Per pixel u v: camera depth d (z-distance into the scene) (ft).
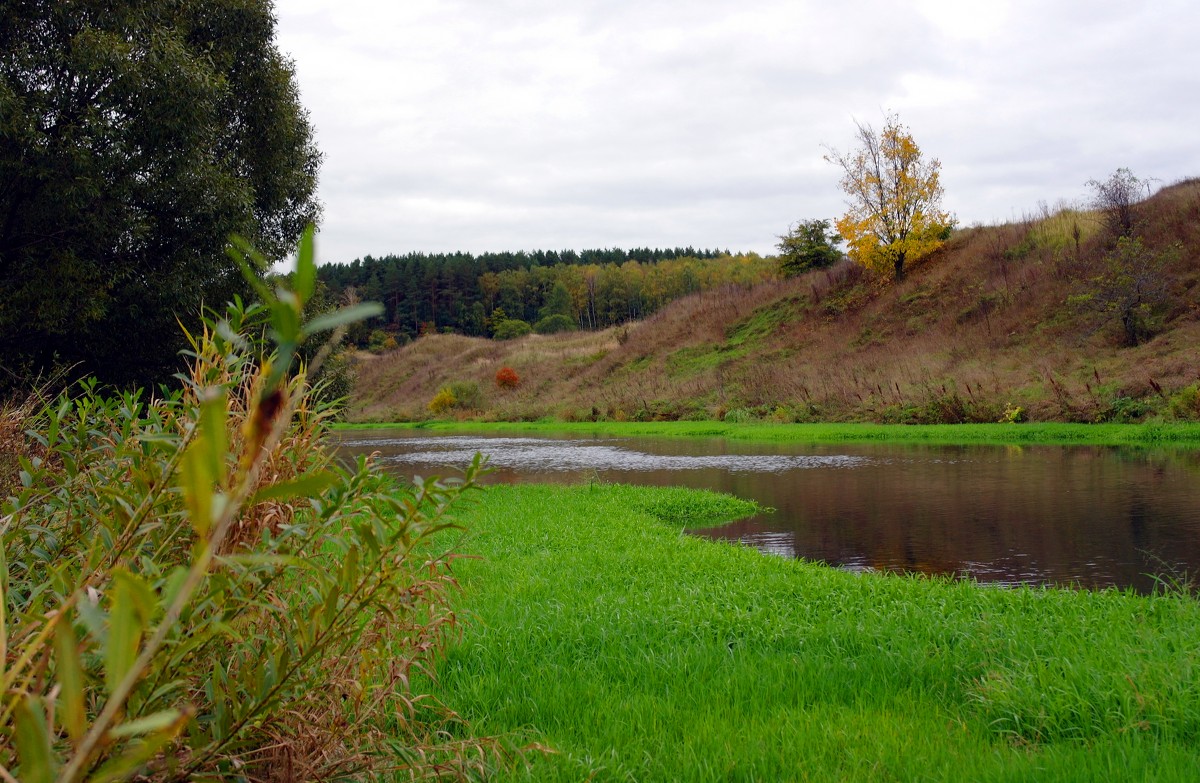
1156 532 31.65
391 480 8.50
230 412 7.48
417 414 196.75
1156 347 94.38
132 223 36.52
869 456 70.23
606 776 10.88
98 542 6.66
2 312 34.27
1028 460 60.90
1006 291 126.62
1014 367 106.01
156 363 42.88
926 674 15.10
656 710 13.32
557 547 29.71
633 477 60.23
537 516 36.94
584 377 182.09
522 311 381.81
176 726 2.25
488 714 13.02
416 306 378.94
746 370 147.54
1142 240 112.98
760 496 46.73
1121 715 12.26
